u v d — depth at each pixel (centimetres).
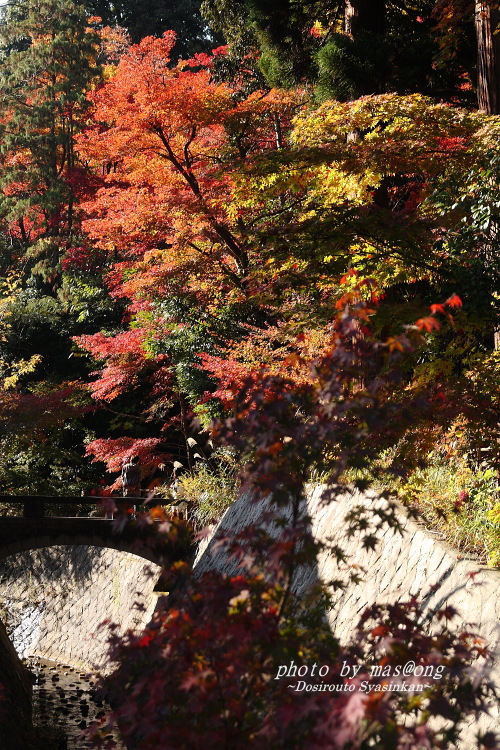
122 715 371
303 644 400
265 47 1653
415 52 1435
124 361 1898
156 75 1493
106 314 2458
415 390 684
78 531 1368
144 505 1496
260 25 1619
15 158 2966
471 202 826
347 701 323
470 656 414
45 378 2430
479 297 774
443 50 1367
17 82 3070
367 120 913
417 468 765
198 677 351
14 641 1691
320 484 1003
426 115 872
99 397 1936
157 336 1797
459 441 801
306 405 451
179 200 1447
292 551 401
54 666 1507
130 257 2347
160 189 1620
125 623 1410
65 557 1775
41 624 1698
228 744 348
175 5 3647
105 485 1898
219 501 1410
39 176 2872
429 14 1652
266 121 1652
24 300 2583
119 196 1622
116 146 1557
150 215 1577
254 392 441
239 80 2058
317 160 900
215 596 379
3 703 1000
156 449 2191
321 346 945
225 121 1508
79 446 2238
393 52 1385
